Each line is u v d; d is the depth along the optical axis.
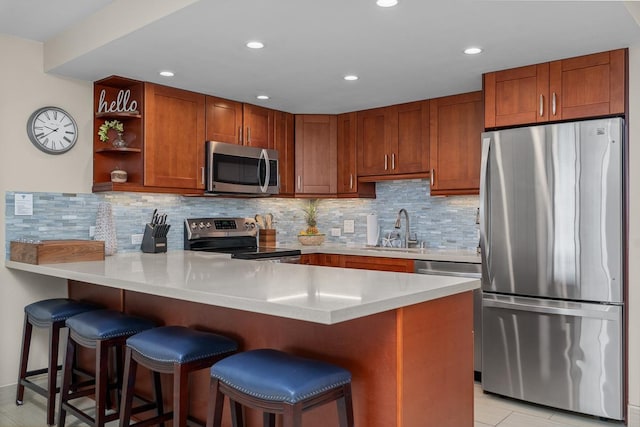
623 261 2.87
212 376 1.82
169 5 2.43
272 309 1.64
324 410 1.98
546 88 3.17
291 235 5.14
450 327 2.08
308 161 4.78
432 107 4.13
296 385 1.60
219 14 2.43
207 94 4.00
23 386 3.06
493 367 3.29
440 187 4.06
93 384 2.98
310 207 5.19
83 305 2.96
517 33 2.69
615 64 2.93
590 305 2.92
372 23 2.55
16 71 3.24
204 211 4.38
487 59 3.12
